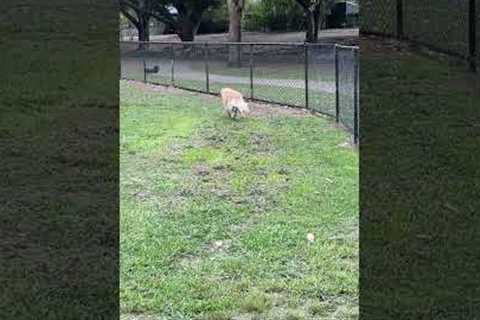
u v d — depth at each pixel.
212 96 13.33
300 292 4.10
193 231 5.25
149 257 4.66
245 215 5.67
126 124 9.87
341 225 5.31
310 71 12.45
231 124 9.84
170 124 9.89
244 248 4.88
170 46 15.72
